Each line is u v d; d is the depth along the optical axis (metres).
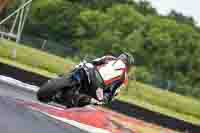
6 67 27.30
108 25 111.44
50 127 15.92
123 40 104.75
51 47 56.69
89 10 117.81
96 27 111.69
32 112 17.14
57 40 115.00
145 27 112.25
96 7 134.12
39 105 19.25
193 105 34.84
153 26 113.44
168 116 26.86
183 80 103.31
